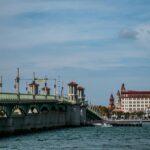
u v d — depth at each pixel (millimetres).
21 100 152125
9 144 115500
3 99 138125
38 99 172000
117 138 146375
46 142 124250
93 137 149250
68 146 114312
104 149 108375
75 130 191625
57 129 196750
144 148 111688
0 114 165500
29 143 119812
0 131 144500
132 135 163125
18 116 159125
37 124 179125
